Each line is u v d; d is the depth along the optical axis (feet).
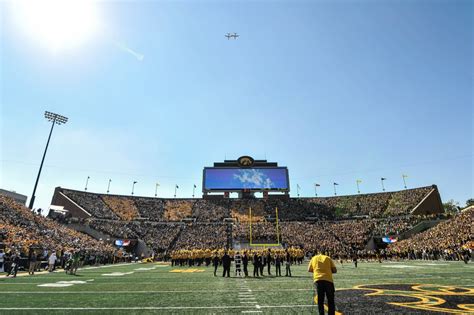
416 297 32.71
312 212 213.66
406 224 172.14
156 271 80.59
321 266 23.73
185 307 28.71
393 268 79.41
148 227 192.65
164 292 39.04
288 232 184.34
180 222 204.64
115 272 75.51
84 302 31.48
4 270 69.82
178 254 110.52
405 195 207.62
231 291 39.83
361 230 179.63
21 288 42.57
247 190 213.25
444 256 113.70
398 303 29.35
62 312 26.58
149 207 222.48
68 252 88.17
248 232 185.37
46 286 44.96
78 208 193.16
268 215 212.64
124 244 165.17
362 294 35.29
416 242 143.13
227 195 216.33
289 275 64.75
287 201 228.43
